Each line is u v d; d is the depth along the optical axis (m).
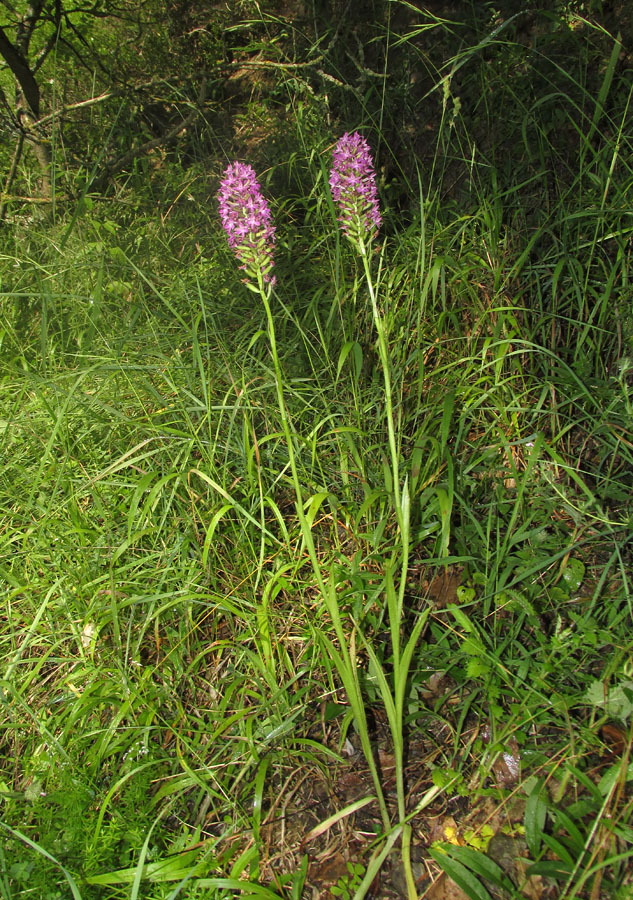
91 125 5.78
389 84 4.54
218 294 3.75
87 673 2.25
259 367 3.06
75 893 1.67
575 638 2.13
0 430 3.03
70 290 3.85
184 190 4.59
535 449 2.36
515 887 1.72
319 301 3.37
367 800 1.87
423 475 2.60
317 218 3.80
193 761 2.12
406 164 4.25
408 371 3.03
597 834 1.73
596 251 3.02
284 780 2.07
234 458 2.81
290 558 2.52
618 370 2.77
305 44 5.47
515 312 3.01
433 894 1.77
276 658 2.33
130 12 6.24
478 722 2.07
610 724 1.97
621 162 3.06
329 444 2.86
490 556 2.39
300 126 4.36
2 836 1.95
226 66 5.62
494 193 3.20
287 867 1.89
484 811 1.89
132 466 2.87
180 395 3.01
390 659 2.23
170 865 1.83
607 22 3.43
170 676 2.36
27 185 5.30
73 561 2.61
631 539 2.38
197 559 2.56
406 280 3.14
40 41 6.09
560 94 3.01
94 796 2.04
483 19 3.97
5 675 2.25
